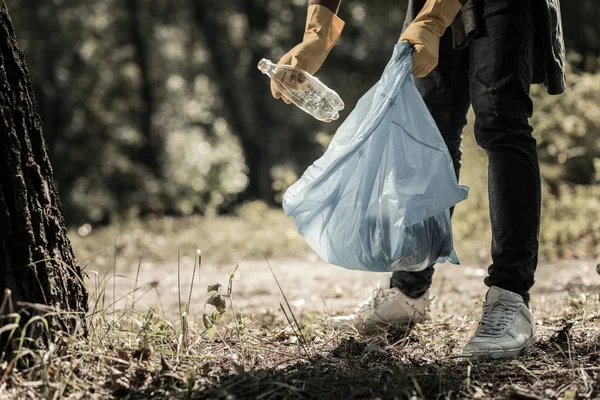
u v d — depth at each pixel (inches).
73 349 124.2
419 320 166.7
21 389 111.9
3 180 122.4
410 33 140.9
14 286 121.3
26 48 1014.4
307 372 125.1
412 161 136.3
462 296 232.8
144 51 1192.2
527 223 141.5
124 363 126.1
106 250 458.6
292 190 140.4
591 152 492.4
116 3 1179.3
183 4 1237.7
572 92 454.9
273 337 156.8
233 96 1223.5
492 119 141.7
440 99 156.4
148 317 144.3
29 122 128.6
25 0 1037.8
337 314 190.9
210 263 387.5
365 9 902.4
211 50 1205.7
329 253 138.9
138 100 1178.6
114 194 1077.1
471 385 118.3
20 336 119.7
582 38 819.4
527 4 139.7
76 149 1055.0
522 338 138.8
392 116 137.3
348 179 136.4
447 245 142.2
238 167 1167.0
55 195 133.0
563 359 133.8
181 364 131.7
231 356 140.1
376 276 302.5
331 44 145.6
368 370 130.0
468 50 154.1
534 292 235.9
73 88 1056.2
